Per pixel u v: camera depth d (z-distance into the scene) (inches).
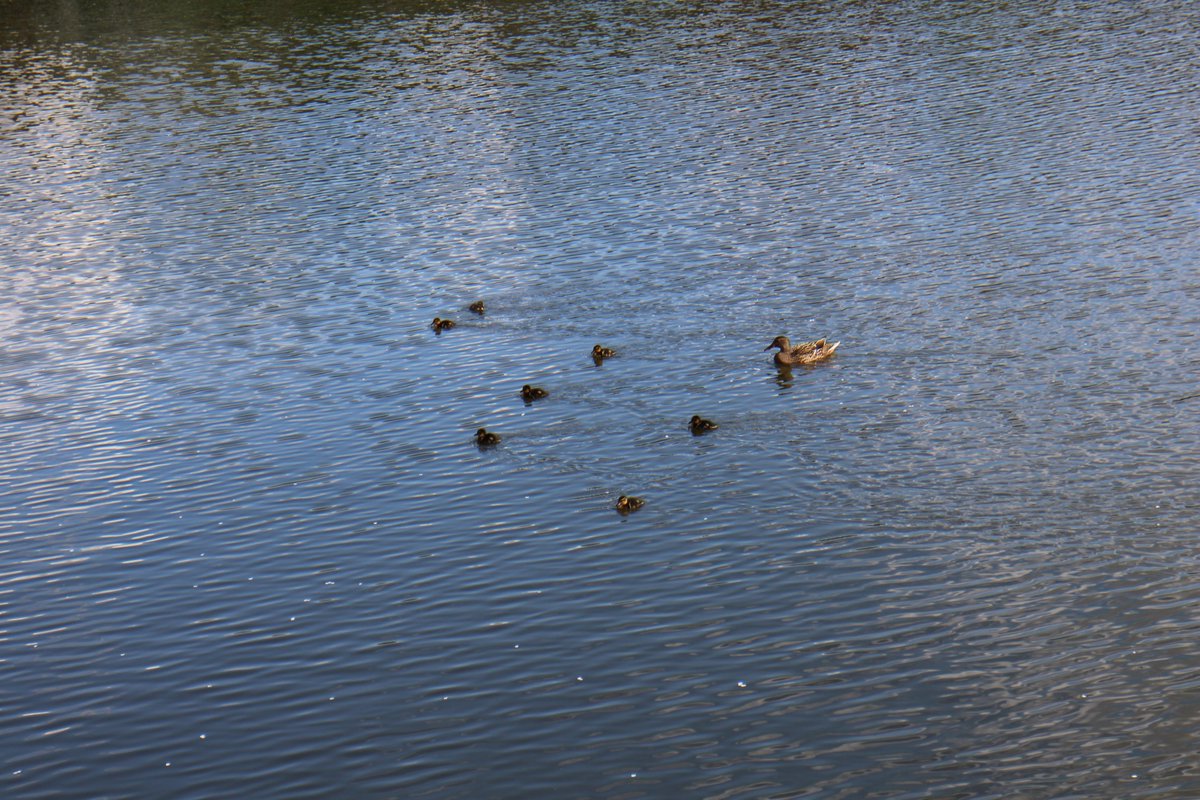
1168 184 2103.8
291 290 2004.2
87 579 1223.5
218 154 2775.6
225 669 1063.6
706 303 1822.1
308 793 910.4
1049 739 924.6
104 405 1636.3
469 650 1066.7
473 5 4074.8
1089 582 1110.4
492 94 3097.9
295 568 1215.6
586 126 2780.5
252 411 1585.9
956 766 902.4
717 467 1355.8
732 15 3718.0
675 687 1003.3
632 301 1851.6
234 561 1237.1
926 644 1040.2
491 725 971.3
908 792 880.3
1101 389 1462.8
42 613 1169.4
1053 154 2311.8
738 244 2033.7
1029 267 1835.6
